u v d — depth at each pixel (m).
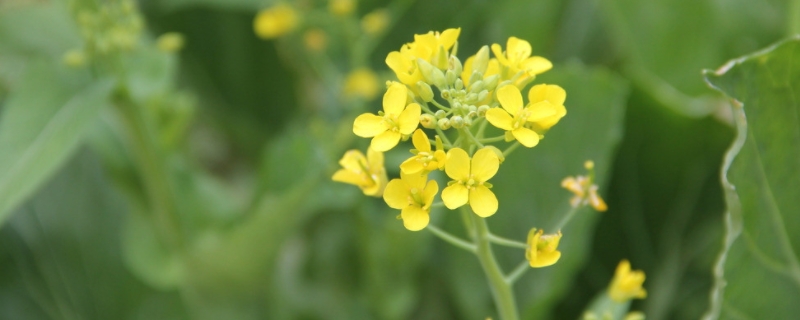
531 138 0.38
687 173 0.62
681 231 0.63
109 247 0.68
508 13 0.70
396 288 0.61
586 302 0.64
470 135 0.39
